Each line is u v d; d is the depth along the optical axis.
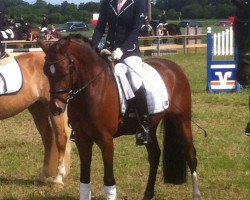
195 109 14.08
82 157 6.22
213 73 16.92
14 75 7.76
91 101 5.95
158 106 6.61
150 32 33.78
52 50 5.71
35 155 9.76
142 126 6.50
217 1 66.25
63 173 7.89
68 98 5.77
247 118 12.75
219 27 45.03
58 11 67.81
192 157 7.00
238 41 6.45
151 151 6.98
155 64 6.99
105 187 6.11
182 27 46.97
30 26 29.86
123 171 8.50
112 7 6.41
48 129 8.04
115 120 6.17
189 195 7.34
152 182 7.02
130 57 6.44
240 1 6.33
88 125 6.00
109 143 6.10
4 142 10.90
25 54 8.10
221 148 9.94
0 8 8.26
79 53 5.93
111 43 6.48
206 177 8.12
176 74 7.00
